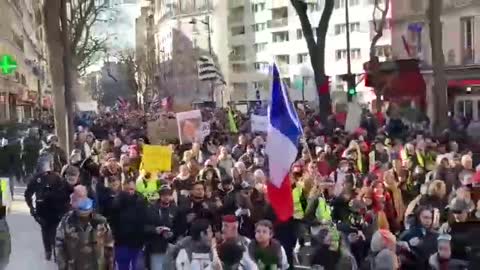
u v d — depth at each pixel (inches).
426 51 1759.4
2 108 2337.6
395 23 1873.8
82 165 553.3
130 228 417.1
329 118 1160.2
